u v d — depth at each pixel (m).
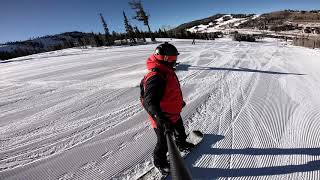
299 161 3.56
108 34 70.31
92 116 6.38
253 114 5.42
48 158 4.41
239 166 3.57
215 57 16.42
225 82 8.59
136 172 3.69
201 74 10.35
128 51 29.34
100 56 25.20
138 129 5.21
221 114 5.58
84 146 4.71
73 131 5.50
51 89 10.33
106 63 17.55
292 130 4.53
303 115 5.16
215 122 5.16
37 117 6.80
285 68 11.16
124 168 3.83
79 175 3.79
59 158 4.36
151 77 2.83
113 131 5.27
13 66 26.14
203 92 7.52
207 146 4.19
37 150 4.76
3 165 4.31
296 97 6.41
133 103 7.11
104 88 9.40
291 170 3.38
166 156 3.62
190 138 4.45
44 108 7.61
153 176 3.48
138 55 21.52
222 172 3.47
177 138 3.88
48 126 6.00
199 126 5.05
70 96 8.77
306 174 3.27
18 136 5.56
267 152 3.86
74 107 7.38
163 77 2.87
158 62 2.93
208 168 3.58
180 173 1.95
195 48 26.75
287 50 22.08
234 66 12.05
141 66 14.09
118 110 6.63
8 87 11.89
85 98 8.27
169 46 2.90
